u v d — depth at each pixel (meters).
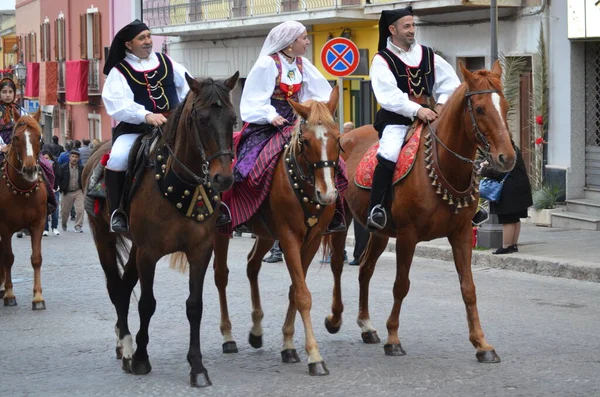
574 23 19.92
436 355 9.45
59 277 15.97
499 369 8.80
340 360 9.38
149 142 8.84
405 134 9.70
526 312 11.74
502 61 21.72
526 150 22.00
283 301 12.84
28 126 12.88
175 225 8.52
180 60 36.09
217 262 9.85
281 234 9.03
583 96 20.41
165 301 13.05
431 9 22.92
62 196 25.33
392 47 9.89
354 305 12.45
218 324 11.38
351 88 28.03
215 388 8.43
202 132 7.93
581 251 16.00
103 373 9.14
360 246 16.23
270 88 9.65
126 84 9.32
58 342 10.66
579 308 12.04
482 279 14.62
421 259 17.00
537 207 20.09
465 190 9.09
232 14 31.30
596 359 9.12
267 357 9.61
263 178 9.14
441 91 10.08
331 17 26.66
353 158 10.66
